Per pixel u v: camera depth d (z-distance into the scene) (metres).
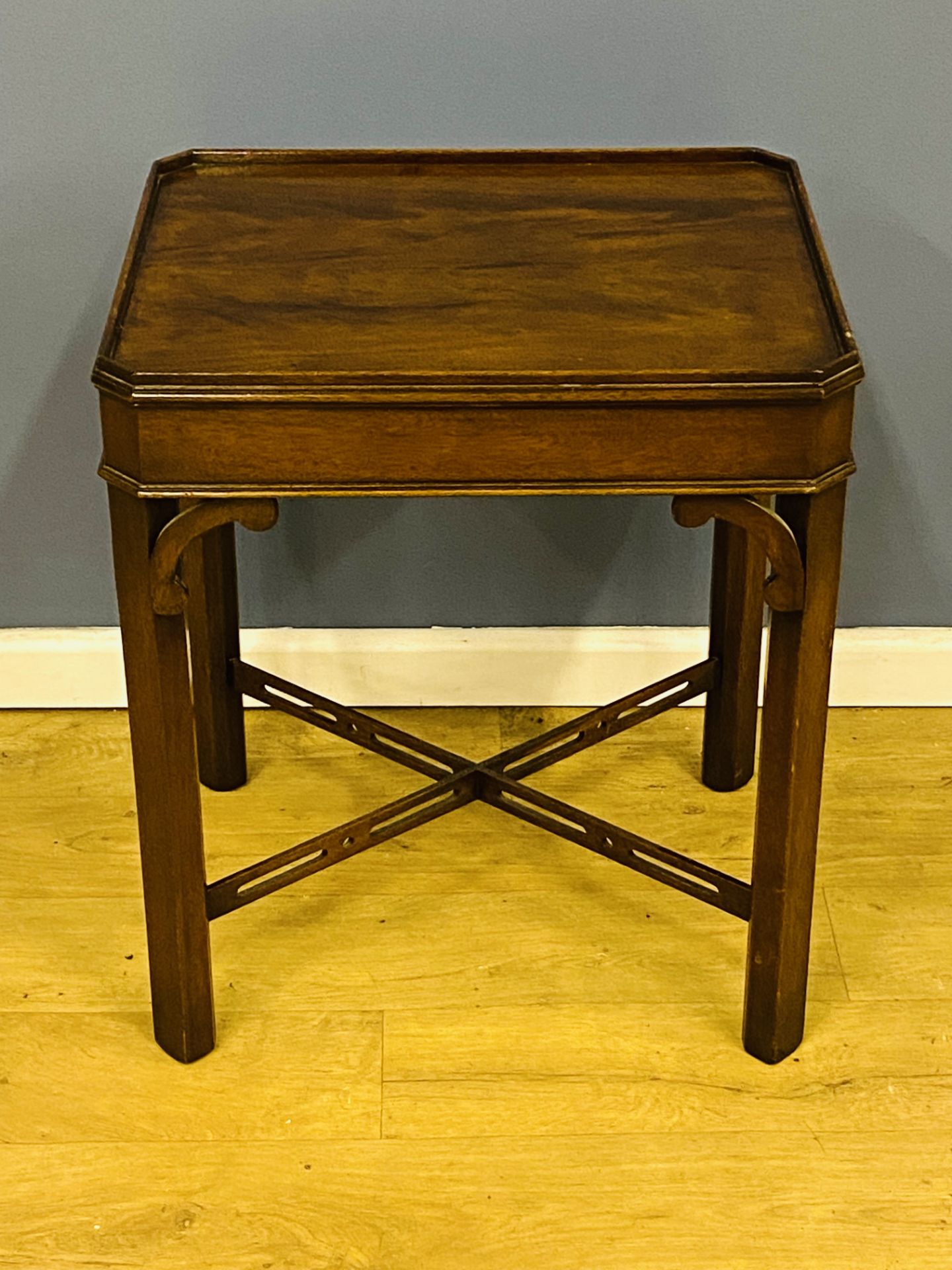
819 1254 1.52
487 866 2.00
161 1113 1.67
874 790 2.13
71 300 2.04
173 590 1.48
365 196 1.70
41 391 2.09
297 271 1.55
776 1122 1.66
